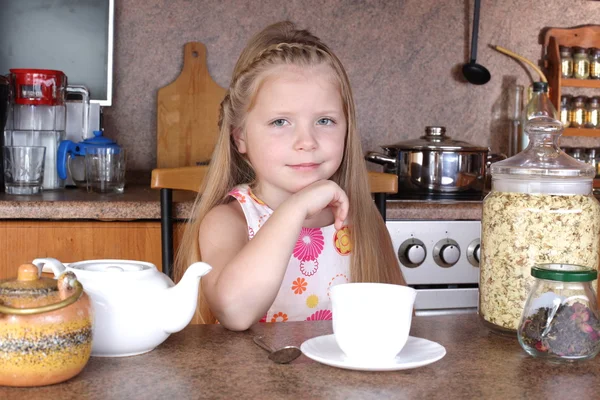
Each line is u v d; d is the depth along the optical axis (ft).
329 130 3.85
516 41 8.66
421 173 6.99
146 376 2.17
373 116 8.41
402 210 6.31
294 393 2.03
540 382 2.18
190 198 6.24
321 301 4.27
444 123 8.58
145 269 2.50
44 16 7.70
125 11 7.93
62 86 7.07
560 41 8.59
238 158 4.36
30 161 6.45
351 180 4.23
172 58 8.02
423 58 8.47
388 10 8.35
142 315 2.36
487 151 7.09
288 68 3.84
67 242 5.96
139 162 8.07
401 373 2.24
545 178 2.73
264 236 3.12
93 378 2.15
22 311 2.03
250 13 8.09
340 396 2.02
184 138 7.97
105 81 7.77
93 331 2.19
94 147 6.64
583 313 2.39
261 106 3.86
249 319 2.94
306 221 4.28
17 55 7.70
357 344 2.29
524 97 8.70
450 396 2.03
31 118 6.93
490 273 2.80
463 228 6.42
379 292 2.49
